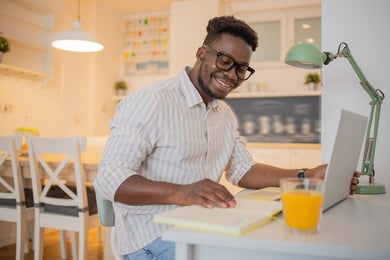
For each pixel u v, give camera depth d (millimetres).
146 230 1116
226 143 1393
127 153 1085
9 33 3354
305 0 4289
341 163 981
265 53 4531
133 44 5047
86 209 2189
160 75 5062
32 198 2572
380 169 1578
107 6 4789
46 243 3061
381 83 1586
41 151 2236
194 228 697
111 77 4965
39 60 3730
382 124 1580
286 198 694
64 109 4223
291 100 4492
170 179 1187
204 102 1293
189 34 4371
